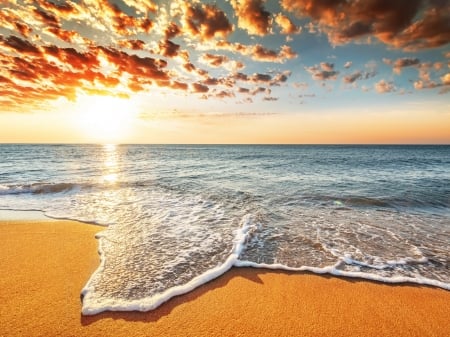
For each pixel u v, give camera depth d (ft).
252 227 21.59
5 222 22.70
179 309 10.98
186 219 23.95
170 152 218.79
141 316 10.42
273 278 13.80
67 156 132.26
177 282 12.96
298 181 49.11
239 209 27.89
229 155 169.27
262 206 29.32
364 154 184.34
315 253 17.01
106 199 32.22
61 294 11.69
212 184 44.57
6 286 12.27
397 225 23.12
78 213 25.72
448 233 21.12
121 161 103.09
